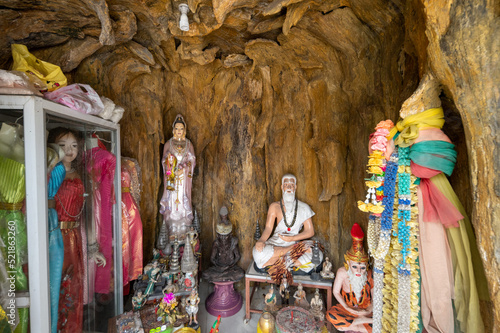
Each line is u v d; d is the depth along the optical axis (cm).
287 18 252
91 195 241
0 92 154
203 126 437
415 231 167
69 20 239
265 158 419
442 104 172
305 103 374
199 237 422
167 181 388
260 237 381
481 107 125
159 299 282
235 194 420
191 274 292
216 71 404
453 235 161
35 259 161
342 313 266
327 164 349
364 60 275
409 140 162
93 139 246
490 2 117
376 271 186
